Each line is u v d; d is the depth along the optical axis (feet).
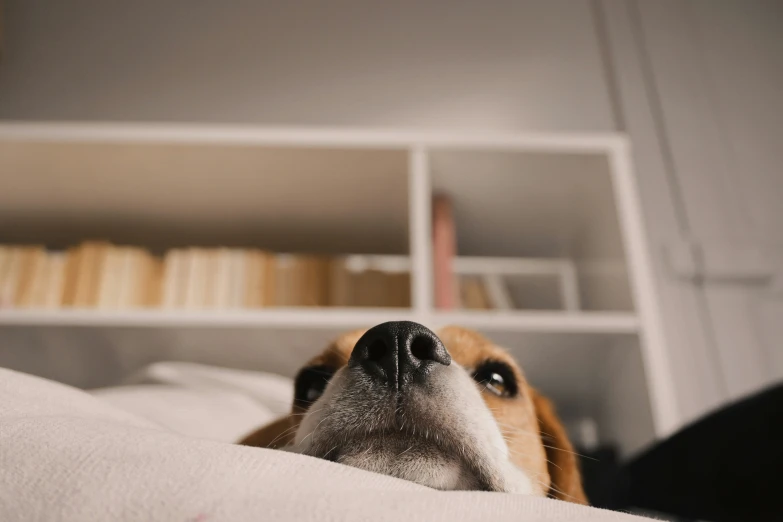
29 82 7.50
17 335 5.14
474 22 8.19
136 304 5.45
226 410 3.87
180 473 1.11
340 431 1.97
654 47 8.20
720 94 8.01
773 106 8.01
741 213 7.36
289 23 8.05
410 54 7.95
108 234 6.62
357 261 6.68
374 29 8.09
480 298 6.01
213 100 7.57
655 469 3.05
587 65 8.01
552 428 3.23
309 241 6.83
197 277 5.57
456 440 1.96
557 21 8.27
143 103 7.49
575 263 6.68
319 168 5.86
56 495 1.06
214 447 1.23
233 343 5.35
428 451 1.96
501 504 1.20
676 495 2.90
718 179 7.52
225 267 5.63
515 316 5.12
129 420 1.79
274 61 7.82
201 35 7.91
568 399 6.25
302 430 2.09
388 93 7.72
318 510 1.04
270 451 1.28
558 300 6.66
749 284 7.02
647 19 8.38
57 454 1.18
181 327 5.08
